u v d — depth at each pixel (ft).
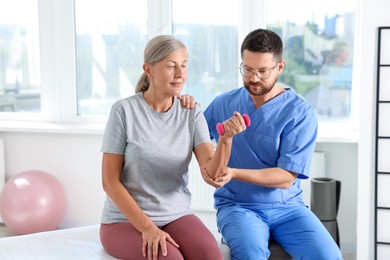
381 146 10.11
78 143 13.10
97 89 13.39
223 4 12.30
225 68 12.48
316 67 11.98
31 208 12.05
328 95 12.00
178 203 7.63
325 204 10.45
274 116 8.36
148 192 7.46
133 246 7.09
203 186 12.24
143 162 7.38
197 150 7.64
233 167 8.53
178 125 7.59
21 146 13.50
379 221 10.27
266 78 7.98
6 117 13.91
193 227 7.36
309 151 8.21
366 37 9.95
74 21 13.21
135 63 13.09
